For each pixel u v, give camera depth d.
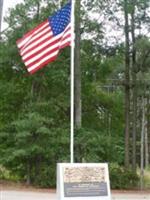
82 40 29.55
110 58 30.44
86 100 31.78
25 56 15.08
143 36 29.69
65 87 29.03
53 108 28.28
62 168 12.92
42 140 26.30
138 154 44.25
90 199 12.97
